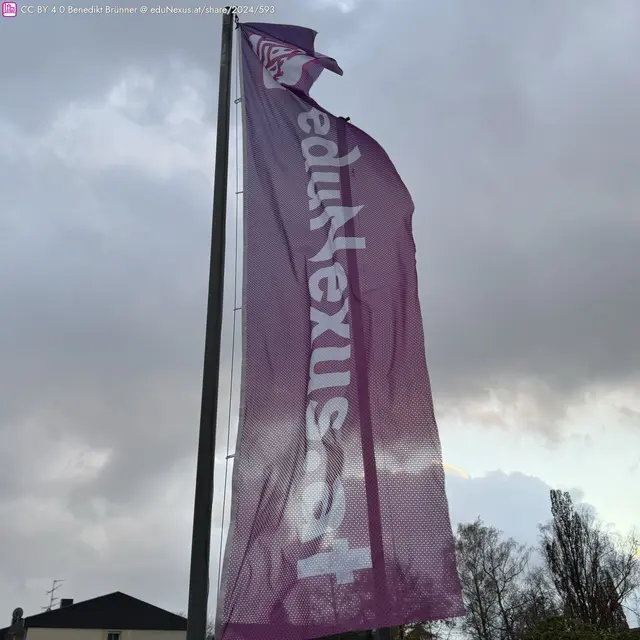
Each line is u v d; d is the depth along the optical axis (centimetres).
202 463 680
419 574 666
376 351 766
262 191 846
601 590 4597
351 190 859
